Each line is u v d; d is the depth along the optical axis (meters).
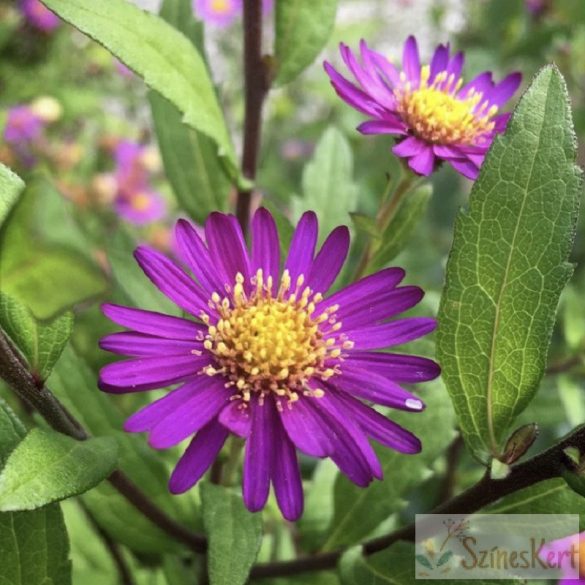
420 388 0.09
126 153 0.20
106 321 0.13
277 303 0.08
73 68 0.23
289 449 0.07
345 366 0.07
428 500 0.14
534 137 0.07
